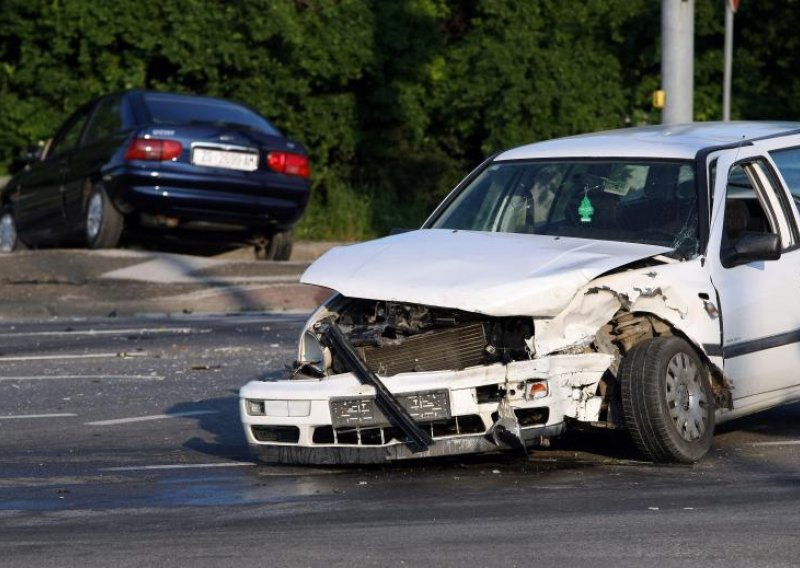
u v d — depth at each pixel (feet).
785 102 283.18
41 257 176.24
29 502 67.77
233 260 181.47
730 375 77.10
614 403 73.87
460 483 70.33
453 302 70.79
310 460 72.69
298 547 57.36
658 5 273.13
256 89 260.01
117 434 87.04
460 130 271.69
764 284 79.61
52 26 249.55
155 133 174.19
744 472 72.33
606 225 80.33
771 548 56.18
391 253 77.05
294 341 129.39
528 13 269.85
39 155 198.29
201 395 100.94
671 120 189.37
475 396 70.03
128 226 183.62
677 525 60.34
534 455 77.30
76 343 128.98
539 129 262.26
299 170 182.29
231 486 71.15
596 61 271.90
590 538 58.13
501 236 79.46
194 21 250.16
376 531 60.08
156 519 63.57
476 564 54.24
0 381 107.65
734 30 282.56
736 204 80.48
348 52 260.42
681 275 75.36
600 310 72.74
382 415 70.69
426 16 267.39
